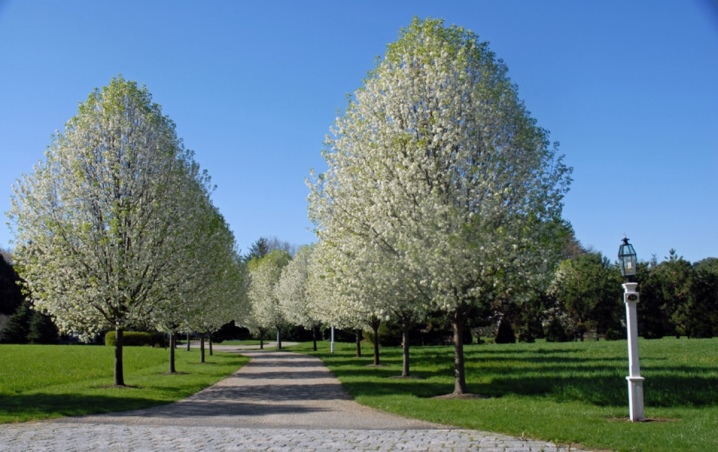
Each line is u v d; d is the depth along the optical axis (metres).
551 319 54.97
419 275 17.59
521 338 55.88
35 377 25.72
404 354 25.83
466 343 53.09
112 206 21.61
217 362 38.53
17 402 17.14
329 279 21.56
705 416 13.37
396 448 10.06
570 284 54.22
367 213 18.30
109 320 21.94
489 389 19.91
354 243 18.80
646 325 54.09
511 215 17.41
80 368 31.28
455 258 16.39
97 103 23.09
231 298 35.72
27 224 21.47
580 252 70.69
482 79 18.19
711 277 52.88
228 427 12.83
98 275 21.42
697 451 9.52
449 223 16.88
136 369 32.38
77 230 21.17
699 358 27.78
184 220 23.34
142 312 22.17
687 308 52.34
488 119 17.64
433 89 18.16
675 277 53.56
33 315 63.72
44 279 21.47
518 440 10.84
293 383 24.31
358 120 19.53
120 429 12.52
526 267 17.06
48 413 15.08
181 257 22.97
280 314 59.69
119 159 22.55
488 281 17.11
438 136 17.30
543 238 17.38
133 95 23.48
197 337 84.94
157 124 23.73
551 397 17.34
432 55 18.19
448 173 17.03
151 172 22.77
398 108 18.52
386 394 19.05
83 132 22.28
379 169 18.27
